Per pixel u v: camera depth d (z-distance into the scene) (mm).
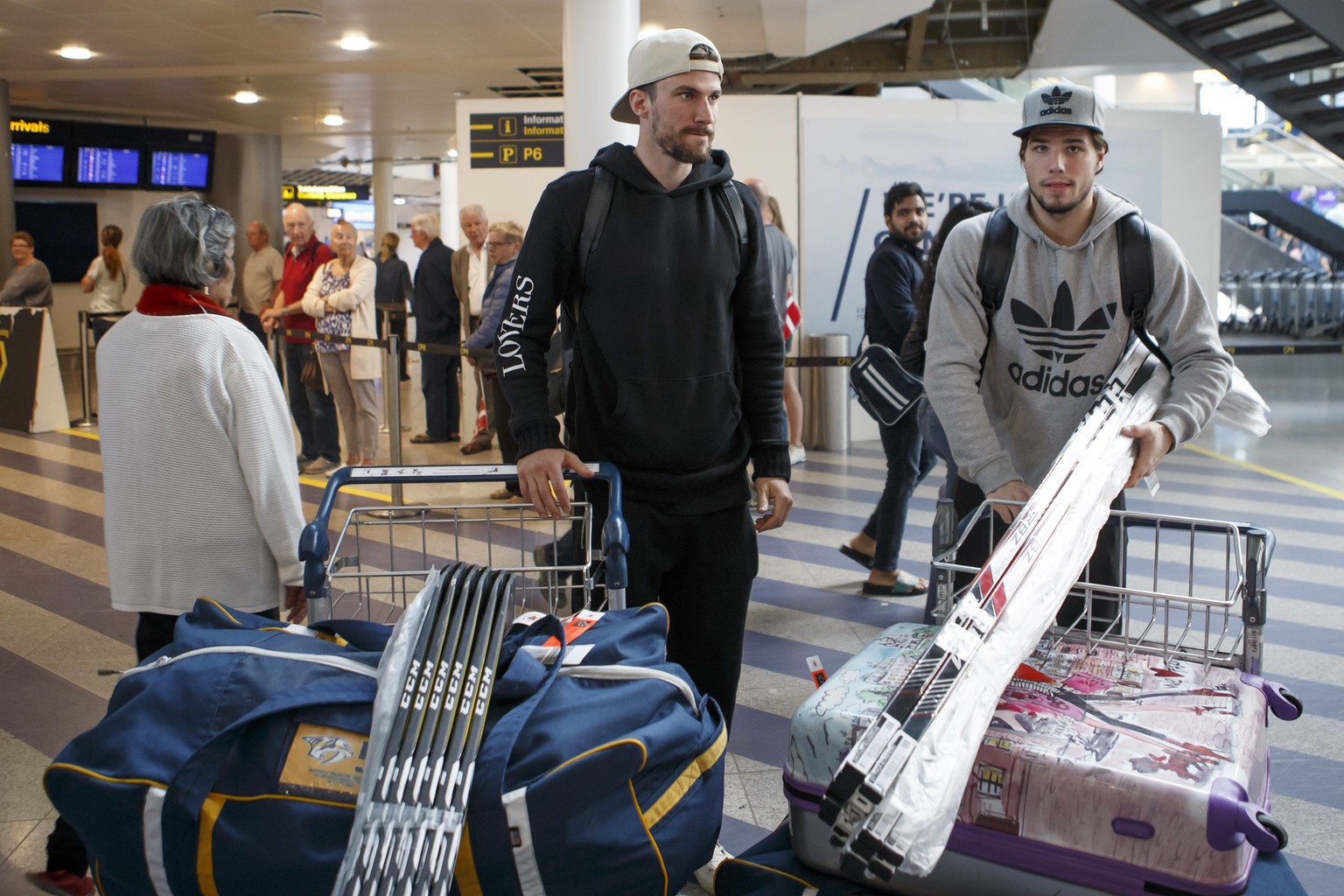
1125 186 9000
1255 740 1742
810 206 8367
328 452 7566
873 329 4820
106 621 4363
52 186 14586
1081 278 2252
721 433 2244
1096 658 2008
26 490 6871
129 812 1494
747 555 2346
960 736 1593
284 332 7547
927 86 13742
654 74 2070
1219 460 7605
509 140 8258
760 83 13133
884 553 4648
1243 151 17328
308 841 1492
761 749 3156
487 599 1737
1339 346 6449
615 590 2004
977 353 2344
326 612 2025
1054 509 1920
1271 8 8961
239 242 16297
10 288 9570
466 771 1496
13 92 13008
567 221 2174
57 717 3389
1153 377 2254
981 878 1733
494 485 7234
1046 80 13609
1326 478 6949
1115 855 1621
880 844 1492
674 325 2164
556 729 1551
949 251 2359
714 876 2029
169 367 2199
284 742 1539
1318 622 4230
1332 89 9703
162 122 15469
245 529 2250
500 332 2217
